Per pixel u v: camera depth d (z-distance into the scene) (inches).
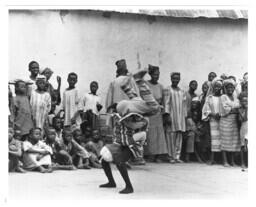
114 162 231.8
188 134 368.5
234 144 339.3
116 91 323.6
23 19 374.3
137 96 270.1
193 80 396.2
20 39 373.7
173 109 365.7
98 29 393.4
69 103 360.2
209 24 419.5
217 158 371.2
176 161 365.4
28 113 313.9
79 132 328.8
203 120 355.9
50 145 315.9
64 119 359.9
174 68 411.5
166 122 365.7
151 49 406.0
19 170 290.8
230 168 330.0
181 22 414.0
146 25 405.4
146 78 402.3
